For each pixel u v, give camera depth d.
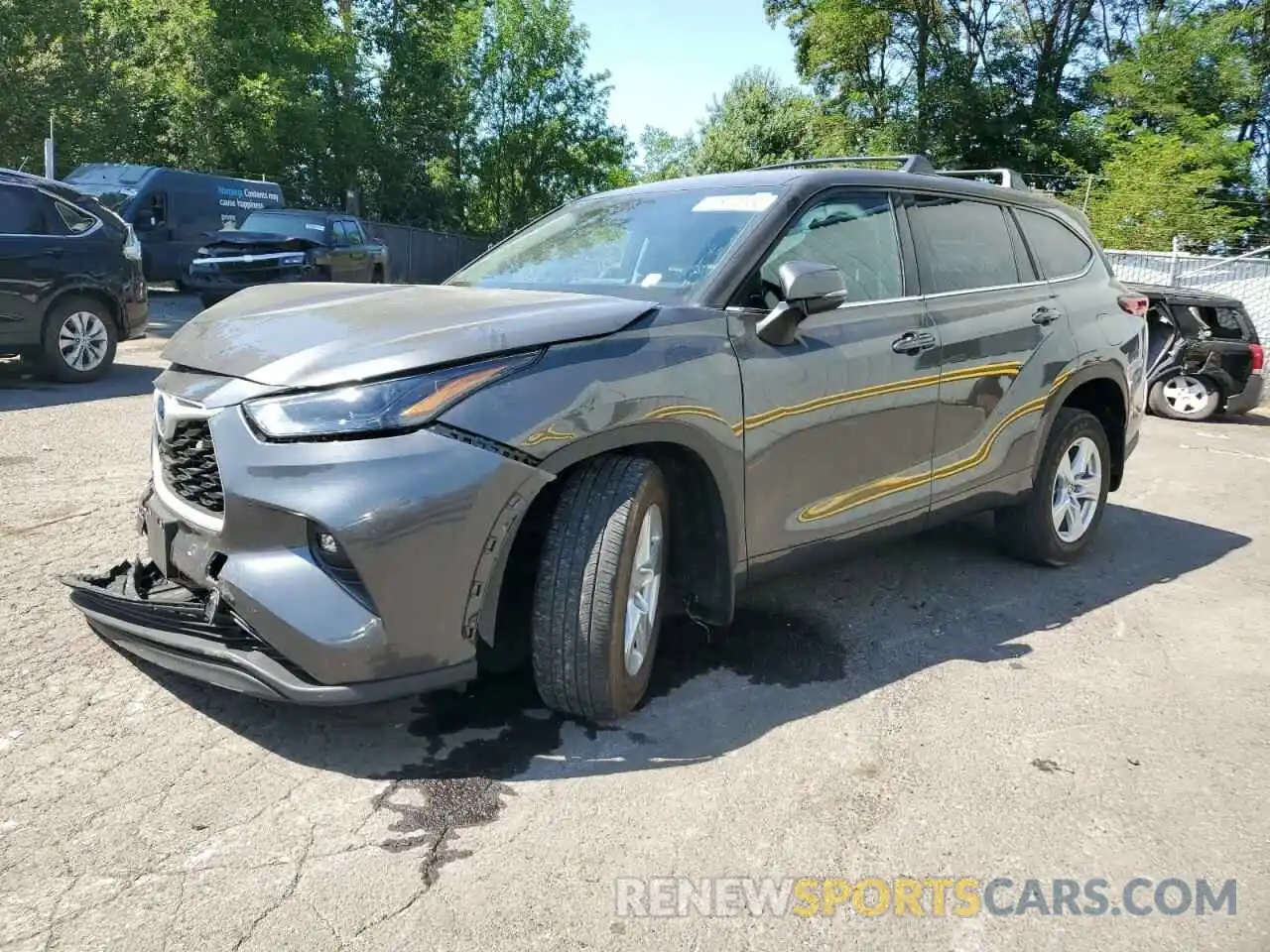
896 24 31.30
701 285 3.37
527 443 2.69
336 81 29.94
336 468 2.58
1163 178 21.70
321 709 3.15
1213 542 5.67
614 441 2.88
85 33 21.98
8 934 2.12
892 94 31.78
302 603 2.59
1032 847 2.59
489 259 4.28
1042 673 3.70
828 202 3.81
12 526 4.83
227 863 2.38
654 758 2.95
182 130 25.58
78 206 9.19
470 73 35.91
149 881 2.31
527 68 36.41
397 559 2.57
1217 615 4.41
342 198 31.25
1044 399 4.57
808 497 3.55
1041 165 29.14
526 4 36.03
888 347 3.78
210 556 2.80
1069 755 3.09
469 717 3.14
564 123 37.09
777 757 2.99
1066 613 4.36
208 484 2.83
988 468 4.36
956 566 4.93
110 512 5.11
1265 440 9.84
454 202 36.19
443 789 2.73
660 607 3.23
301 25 28.48
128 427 7.29
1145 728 3.29
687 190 4.07
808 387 3.46
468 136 36.34
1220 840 2.65
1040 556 4.89
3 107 20.41
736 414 3.21
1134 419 5.31
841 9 30.55
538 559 2.96
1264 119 29.56
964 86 29.91
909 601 4.42
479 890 2.33
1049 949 2.21
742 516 3.31
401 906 2.26
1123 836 2.66
